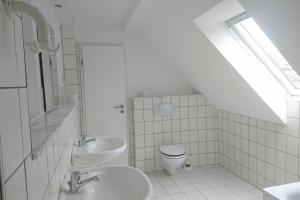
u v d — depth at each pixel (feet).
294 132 7.38
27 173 1.95
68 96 9.54
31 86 4.18
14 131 1.68
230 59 7.02
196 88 11.73
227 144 11.21
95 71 10.85
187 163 11.48
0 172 1.40
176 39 8.38
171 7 6.73
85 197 4.26
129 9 8.46
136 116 10.94
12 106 1.66
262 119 8.69
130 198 4.36
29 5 1.86
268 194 5.54
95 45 10.79
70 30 10.13
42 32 1.97
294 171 7.41
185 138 11.70
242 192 8.97
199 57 8.23
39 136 2.98
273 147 8.24
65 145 4.87
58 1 7.06
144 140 11.14
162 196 8.86
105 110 11.06
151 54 11.57
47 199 2.87
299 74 5.63
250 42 6.83
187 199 8.61
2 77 1.52
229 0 5.17
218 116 11.89
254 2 4.44
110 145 7.51
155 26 8.80
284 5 3.98
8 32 1.67
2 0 1.60
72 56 10.22
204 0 5.53
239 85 7.85
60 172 4.10
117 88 11.15
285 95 7.68
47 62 6.23
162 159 10.38
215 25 6.63
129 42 11.23
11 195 1.55
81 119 10.85
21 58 1.92
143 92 11.22
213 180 10.14
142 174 4.57
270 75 7.49
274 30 4.74
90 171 5.09
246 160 9.79
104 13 8.96
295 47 4.78
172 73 11.92
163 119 11.32
